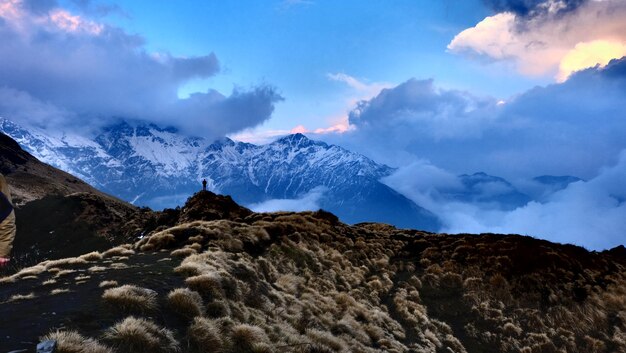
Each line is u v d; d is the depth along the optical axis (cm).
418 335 2789
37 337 994
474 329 3123
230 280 1836
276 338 1584
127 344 1048
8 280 1603
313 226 4109
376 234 4712
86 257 2117
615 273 4250
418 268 3953
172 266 1905
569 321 3338
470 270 3872
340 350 1828
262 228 3350
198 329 1265
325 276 3084
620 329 3325
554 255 4112
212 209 4428
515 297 3559
